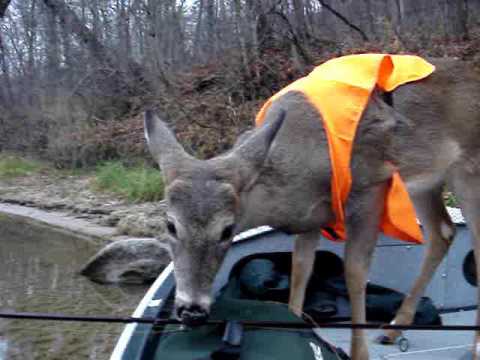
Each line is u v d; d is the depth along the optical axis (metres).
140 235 3.10
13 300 2.25
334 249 1.56
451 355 1.41
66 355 1.77
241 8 4.60
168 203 1.08
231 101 4.26
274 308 1.13
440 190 1.52
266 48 4.57
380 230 1.37
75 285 2.44
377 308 1.54
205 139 4.12
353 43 4.43
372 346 1.46
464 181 1.47
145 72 5.39
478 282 1.45
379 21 4.46
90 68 5.60
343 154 1.27
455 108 1.44
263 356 1.05
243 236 1.47
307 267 1.38
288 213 1.27
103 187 4.18
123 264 2.49
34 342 1.87
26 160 5.37
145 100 5.14
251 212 1.22
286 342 1.08
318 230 1.37
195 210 1.05
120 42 5.83
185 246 1.05
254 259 1.48
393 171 1.36
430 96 1.42
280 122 1.16
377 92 1.37
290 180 1.26
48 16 6.34
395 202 1.35
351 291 1.35
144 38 5.71
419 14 4.81
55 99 5.77
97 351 1.79
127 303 2.22
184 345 1.07
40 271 2.64
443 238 1.51
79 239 3.21
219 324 1.05
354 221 1.34
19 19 7.06
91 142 5.03
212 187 1.07
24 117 6.04
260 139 1.14
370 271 1.62
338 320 1.48
